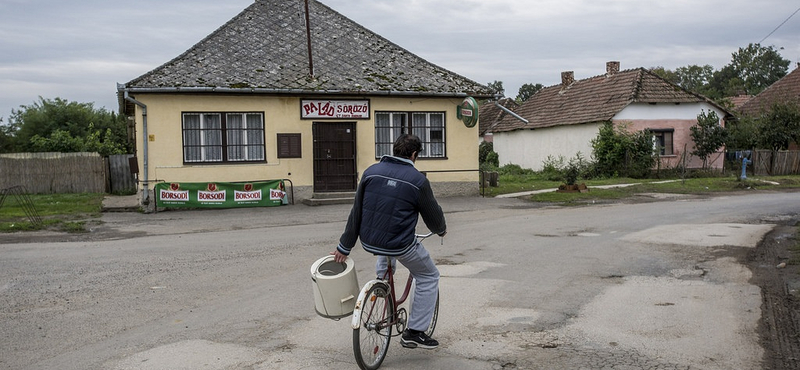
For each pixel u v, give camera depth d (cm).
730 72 8194
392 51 2144
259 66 1898
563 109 3328
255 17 2105
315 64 1962
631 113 2886
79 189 2445
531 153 3522
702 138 2919
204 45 1931
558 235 1152
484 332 562
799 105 3312
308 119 1861
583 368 470
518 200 1886
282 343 534
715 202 1806
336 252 487
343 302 471
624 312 623
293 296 705
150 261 923
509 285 744
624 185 2342
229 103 1788
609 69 3391
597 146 2841
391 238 465
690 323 584
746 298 676
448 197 1984
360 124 1912
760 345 521
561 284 749
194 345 529
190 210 1712
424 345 494
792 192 2180
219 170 1788
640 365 476
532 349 515
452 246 1035
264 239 1149
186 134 1762
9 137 5250
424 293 495
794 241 1054
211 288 745
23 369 474
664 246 1016
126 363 485
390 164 479
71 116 5144
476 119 1933
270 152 1834
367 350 463
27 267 880
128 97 1678
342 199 1822
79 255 982
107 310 646
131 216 1590
